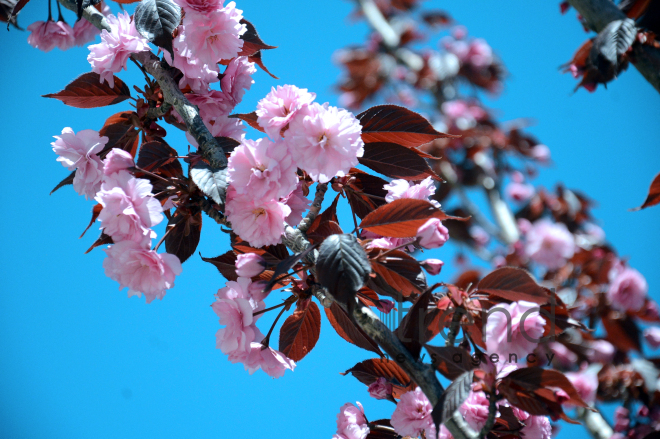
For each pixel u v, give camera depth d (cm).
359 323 144
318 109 147
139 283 147
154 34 150
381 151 153
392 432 152
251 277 149
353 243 143
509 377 143
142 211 147
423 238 146
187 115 152
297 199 152
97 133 154
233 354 149
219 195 147
